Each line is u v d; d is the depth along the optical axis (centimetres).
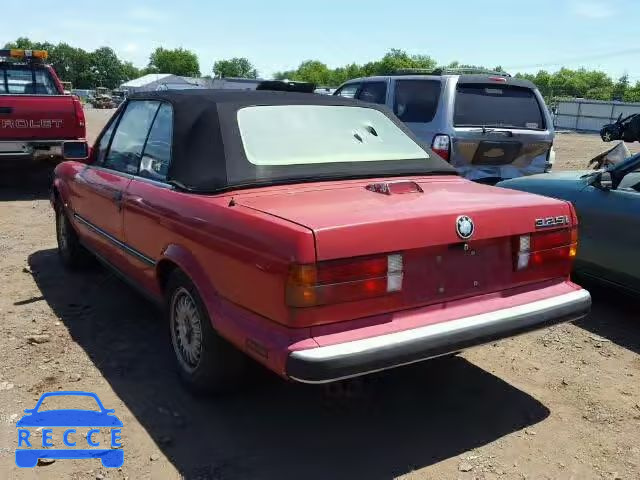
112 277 584
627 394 376
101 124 2709
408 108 779
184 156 366
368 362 270
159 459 308
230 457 310
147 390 373
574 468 304
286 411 353
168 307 380
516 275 327
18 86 1074
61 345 434
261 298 282
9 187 1105
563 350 439
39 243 711
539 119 784
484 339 302
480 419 347
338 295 270
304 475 296
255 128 368
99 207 477
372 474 297
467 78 738
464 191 355
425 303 295
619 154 803
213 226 314
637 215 473
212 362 339
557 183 553
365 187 350
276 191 336
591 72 8394
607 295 555
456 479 294
